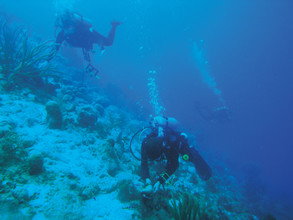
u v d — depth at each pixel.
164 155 2.72
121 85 24.16
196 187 4.52
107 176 2.79
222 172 10.55
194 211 1.96
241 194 8.95
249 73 89.50
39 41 11.34
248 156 28.84
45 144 2.88
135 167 3.59
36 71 4.79
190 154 2.86
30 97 4.20
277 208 10.47
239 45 98.38
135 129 7.10
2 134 2.50
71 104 4.95
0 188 1.75
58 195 2.00
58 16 6.21
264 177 23.50
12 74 4.37
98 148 3.40
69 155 2.92
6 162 2.13
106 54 40.50
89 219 1.88
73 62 13.42
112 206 2.15
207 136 20.64
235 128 36.25
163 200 2.41
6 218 1.51
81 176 2.55
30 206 1.73
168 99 32.62
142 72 42.00
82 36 6.51
